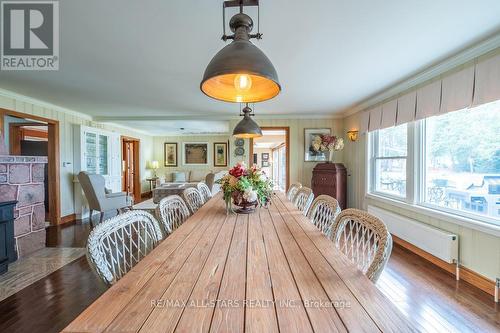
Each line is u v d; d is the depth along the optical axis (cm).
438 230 264
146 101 420
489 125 225
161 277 91
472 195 240
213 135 893
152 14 177
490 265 215
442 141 278
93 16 179
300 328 64
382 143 398
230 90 132
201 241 132
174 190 649
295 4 166
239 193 195
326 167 492
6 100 358
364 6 168
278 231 151
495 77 205
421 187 305
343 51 235
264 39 212
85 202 506
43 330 172
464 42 218
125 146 780
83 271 258
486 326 174
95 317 68
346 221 142
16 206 293
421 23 189
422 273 253
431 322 179
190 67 271
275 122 553
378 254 102
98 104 440
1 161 279
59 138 459
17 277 246
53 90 354
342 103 441
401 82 321
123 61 255
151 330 63
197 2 164
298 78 308
